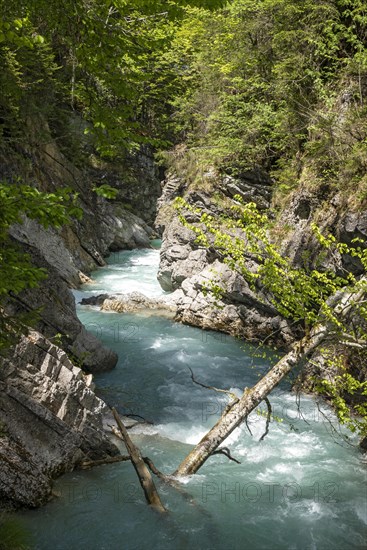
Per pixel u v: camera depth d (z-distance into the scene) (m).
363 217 13.59
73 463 9.85
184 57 29.25
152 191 38.34
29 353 9.67
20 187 6.31
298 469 10.48
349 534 8.54
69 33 8.16
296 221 16.92
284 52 19.09
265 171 20.55
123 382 14.51
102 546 8.00
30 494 8.68
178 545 8.12
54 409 9.61
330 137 15.77
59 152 29.62
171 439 11.64
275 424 12.41
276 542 8.30
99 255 29.91
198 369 15.76
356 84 16.55
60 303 13.47
